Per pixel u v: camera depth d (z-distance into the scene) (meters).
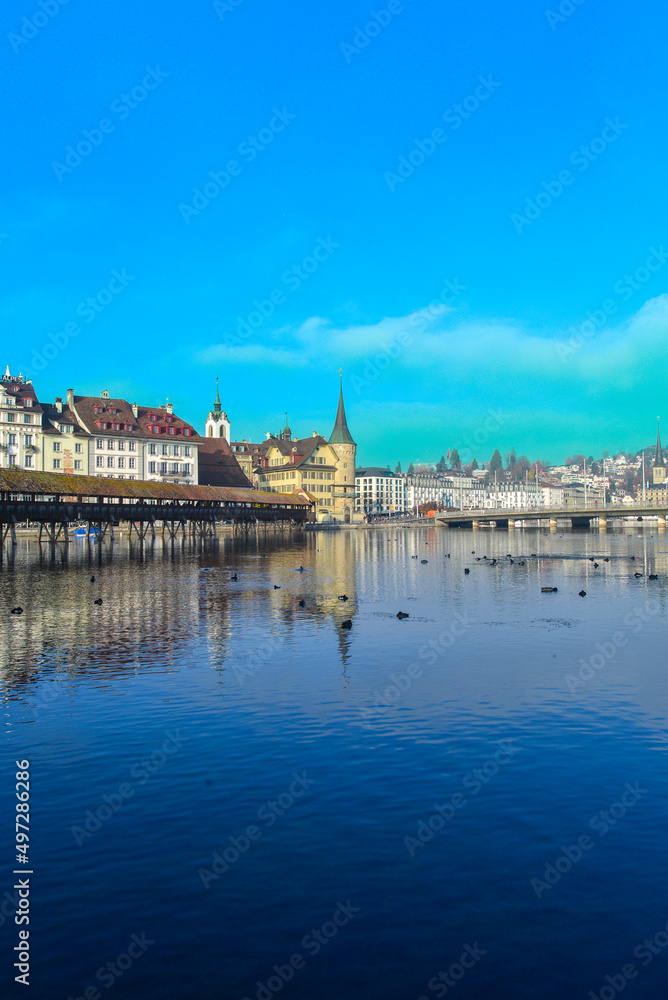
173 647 25.69
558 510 142.88
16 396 126.69
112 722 17.11
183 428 150.88
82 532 117.12
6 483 73.50
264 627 29.81
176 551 82.19
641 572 54.50
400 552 81.31
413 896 9.70
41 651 25.03
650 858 10.61
